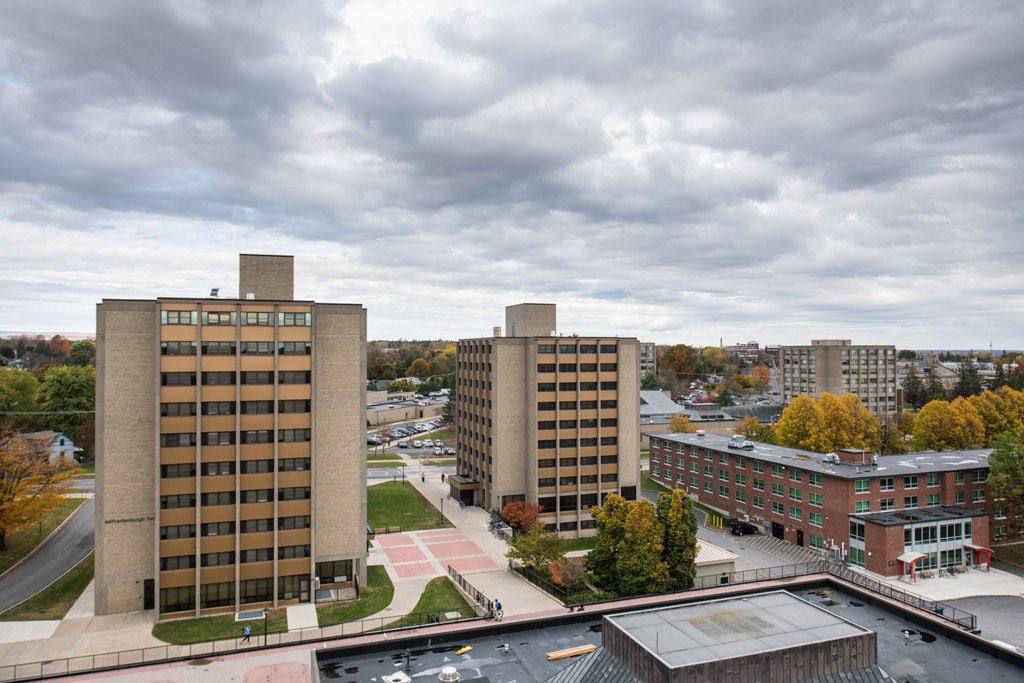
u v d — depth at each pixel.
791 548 85.81
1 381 135.88
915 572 73.88
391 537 86.81
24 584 67.25
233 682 33.59
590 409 94.88
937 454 97.56
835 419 118.69
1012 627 60.66
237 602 61.41
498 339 94.44
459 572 72.62
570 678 33.31
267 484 63.00
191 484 61.38
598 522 66.06
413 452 158.12
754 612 35.59
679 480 116.69
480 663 37.66
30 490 75.06
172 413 61.12
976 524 79.25
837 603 48.03
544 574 69.75
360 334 67.44
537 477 92.25
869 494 80.44
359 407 67.38
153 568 61.53
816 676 31.30
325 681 35.53
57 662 50.47
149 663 36.53
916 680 35.78
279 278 68.19
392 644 39.34
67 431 130.25
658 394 192.00
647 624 33.84
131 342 61.25
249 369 62.91
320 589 66.50
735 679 29.61
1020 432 85.44
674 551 64.06
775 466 91.88
